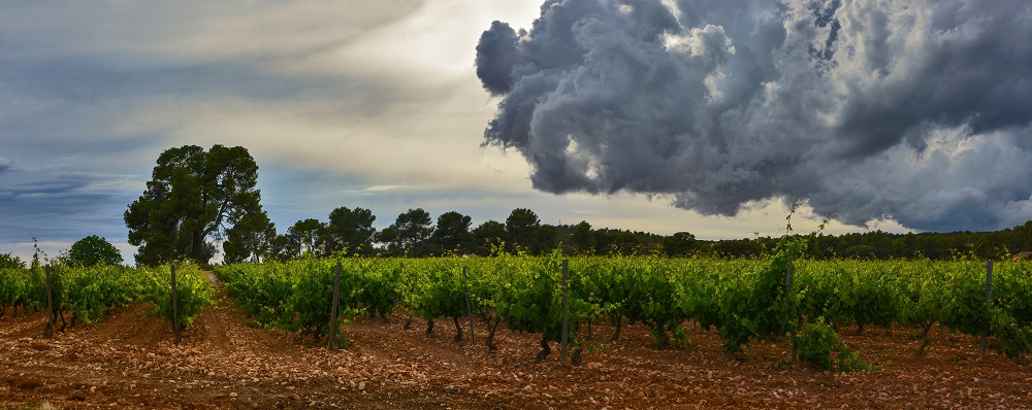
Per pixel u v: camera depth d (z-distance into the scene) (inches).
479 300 638.5
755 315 527.8
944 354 583.5
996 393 426.6
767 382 456.8
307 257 762.8
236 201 2701.8
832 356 528.7
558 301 521.0
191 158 2691.9
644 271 670.5
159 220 2481.5
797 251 523.5
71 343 603.5
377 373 460.1
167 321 742.5
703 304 566.6
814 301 688.4
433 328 789.9
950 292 590.9
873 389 438.3
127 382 405.1
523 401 382.3
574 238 2271.2
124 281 954.1
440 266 900.0
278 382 416.8
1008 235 1733.5
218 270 1775.3
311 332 705.6
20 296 893.8
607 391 412.8
